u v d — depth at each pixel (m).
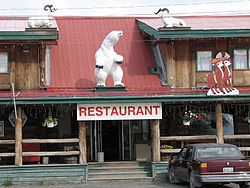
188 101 17.47
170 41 19.70
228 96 17.45
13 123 17.95
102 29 23.83
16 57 19.23
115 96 17.02
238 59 19.95
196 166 13.20
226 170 12.91
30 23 18.52
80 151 17.30
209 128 22.33
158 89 19.39
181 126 20.88
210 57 19.97
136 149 20.09
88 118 17.14
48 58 20.77
